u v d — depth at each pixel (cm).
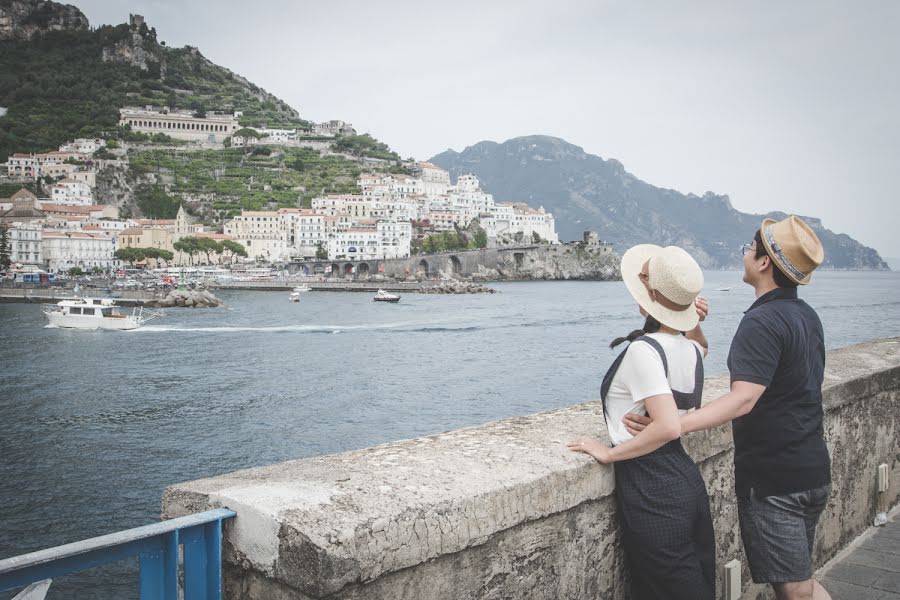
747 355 371
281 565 260
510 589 328
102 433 2955
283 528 259
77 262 19312
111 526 1928
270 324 8300
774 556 388
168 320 8881
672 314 373
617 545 396
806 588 388
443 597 297
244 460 2584
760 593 534
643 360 355
